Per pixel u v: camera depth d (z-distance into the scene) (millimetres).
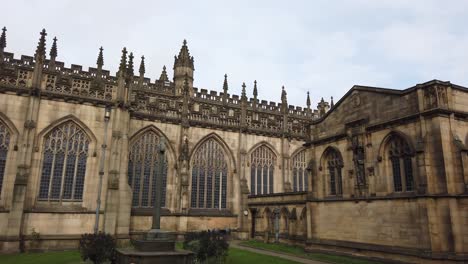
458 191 27750
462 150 28188
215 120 59906
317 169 42281
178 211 53250
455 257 26328
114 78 61406
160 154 25594
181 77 70250
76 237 39875
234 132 61312
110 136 43688
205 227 55062
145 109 54156
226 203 59188
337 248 37062
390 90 33438
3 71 40438
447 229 27141
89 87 44156
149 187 53375
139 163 53188
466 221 27422
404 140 31656
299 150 67562
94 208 41562
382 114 34312
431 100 29453
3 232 37344
